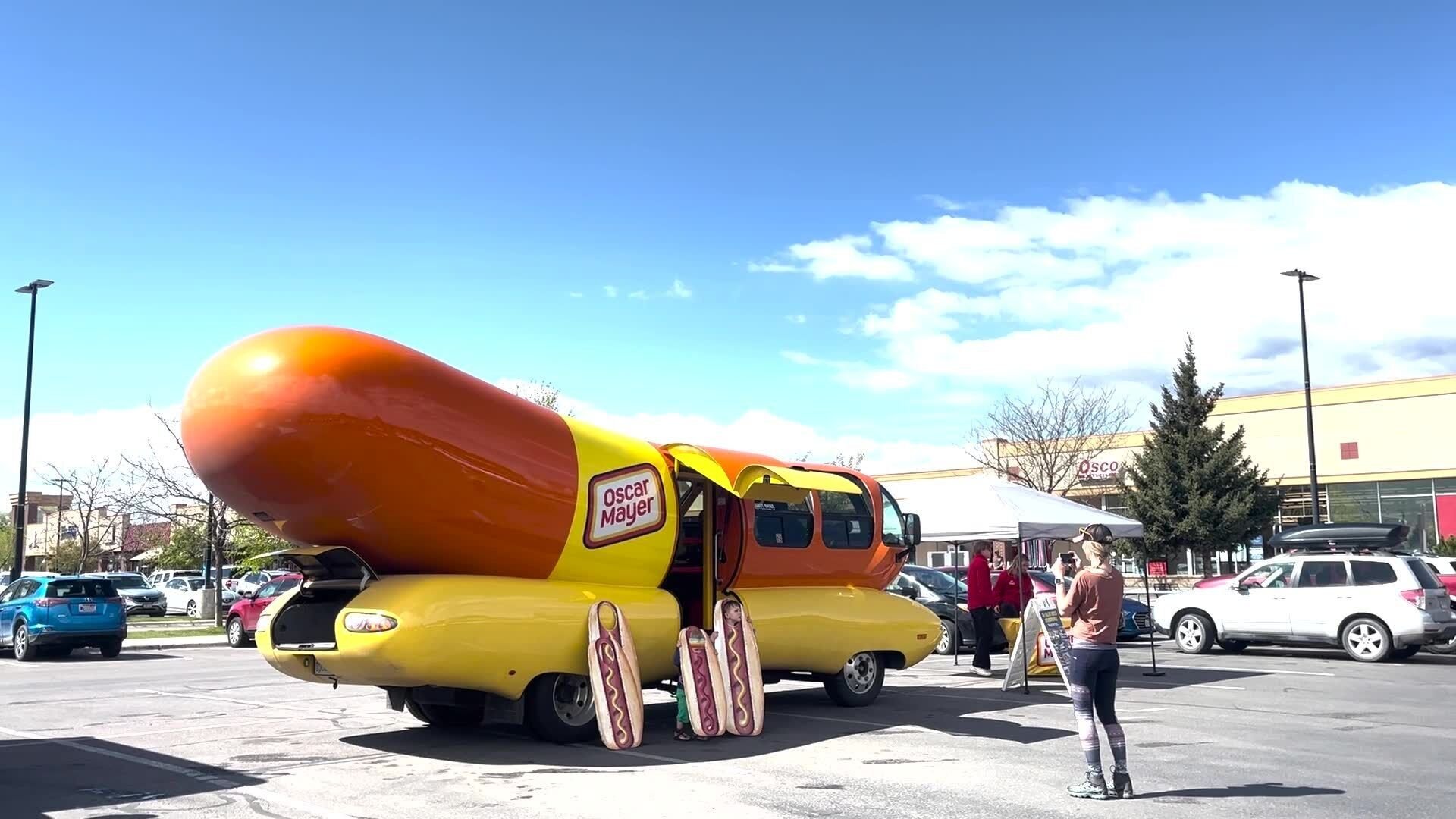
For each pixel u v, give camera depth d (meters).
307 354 7.71
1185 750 8.86
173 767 8.20
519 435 8.80
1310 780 7.65
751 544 10.84
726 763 8.36
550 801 7.00
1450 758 8.51
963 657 18.44
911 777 7.80
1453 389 41.69
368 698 12.71
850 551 11.91
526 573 9.07
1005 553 17.12
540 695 8.97
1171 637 19.23
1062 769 8.10
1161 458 39.06
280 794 7.21
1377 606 16.94
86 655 20.91
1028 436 42.88
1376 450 43.03
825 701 12.37
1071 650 7.26
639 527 9.77
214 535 29.81
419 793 7.23
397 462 7.91
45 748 9.08
